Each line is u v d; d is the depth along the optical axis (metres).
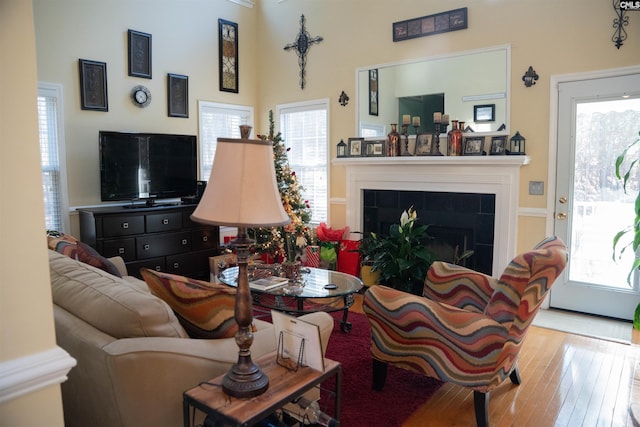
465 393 2.61
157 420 1.49
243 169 1.44
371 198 4.89
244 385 1.42
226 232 5.61
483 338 2.14
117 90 4.62
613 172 3.59
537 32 3.80
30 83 1.04
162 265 4.59
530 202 3.92
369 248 4.51
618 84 3.49
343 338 3.41
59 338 1.63
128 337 1.54
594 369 2.90
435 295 2.93
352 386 2.67
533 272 2.06
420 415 2.38
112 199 4.40
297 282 3.29
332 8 5.10
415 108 4.52
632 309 3.62
